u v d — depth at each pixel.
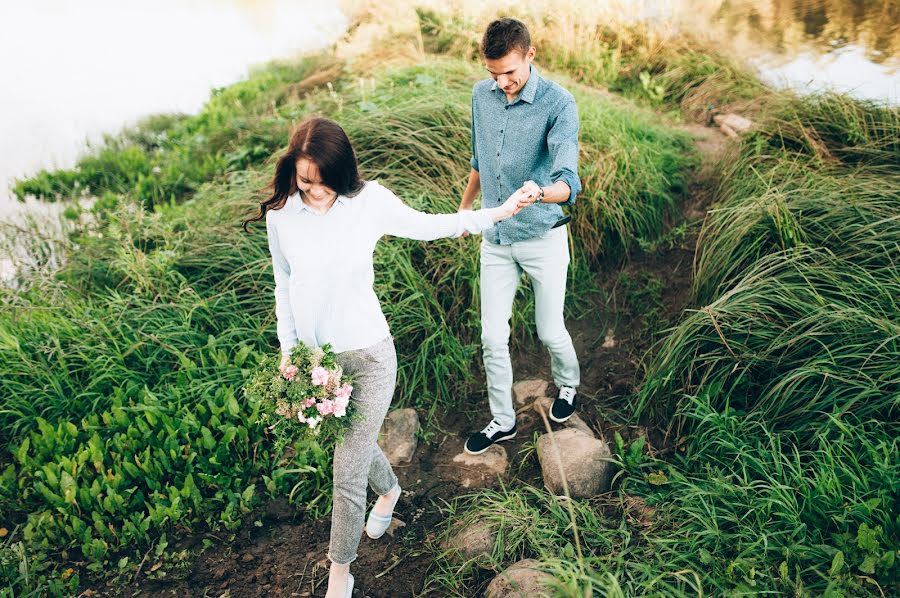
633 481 2.81
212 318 3.68
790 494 2.45
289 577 2.64
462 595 2.46
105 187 5.98
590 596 2.06
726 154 4.57
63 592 2.59
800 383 2.82
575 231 4.17
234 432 3.05
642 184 4.41
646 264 4.20
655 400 3.17
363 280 2.17
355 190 2.09
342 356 2.22
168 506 2.88
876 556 2.17
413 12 7.20
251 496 2.91
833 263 3.13
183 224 4.51
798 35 6.69
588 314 3.96
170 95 8.19
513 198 2.36
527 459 3.07
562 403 3.20
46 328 3.64
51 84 8.78
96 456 2.98
